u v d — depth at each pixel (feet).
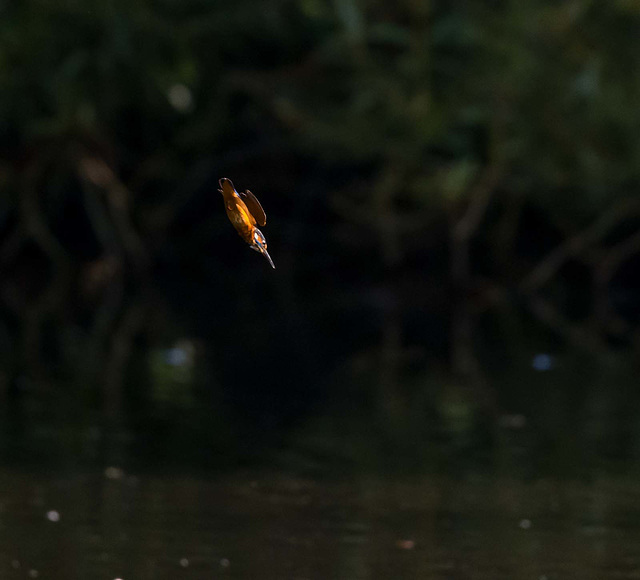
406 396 58.13
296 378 63.26
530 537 34.14
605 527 35.27
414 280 120.37
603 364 70.18
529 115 107.86
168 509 36.32
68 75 105.50
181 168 124.06
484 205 113.70
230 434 47.91
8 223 124.26
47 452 43.55
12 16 106.63
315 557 31.91
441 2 112.47
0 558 31.24
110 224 119.44
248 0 112.98
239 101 122.42
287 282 122.72
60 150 116.06
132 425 49.29
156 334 80.53
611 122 106.52
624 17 105.40
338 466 42.70
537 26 106.22
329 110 113.19
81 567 30.73
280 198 128.47
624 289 122.01
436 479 41.01
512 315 99.76
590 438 48.29
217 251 127.95
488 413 53.72
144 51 107.96
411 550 32.65
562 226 118.83
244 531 34.19
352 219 124.77
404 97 109.40
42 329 81.66
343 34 109.91
